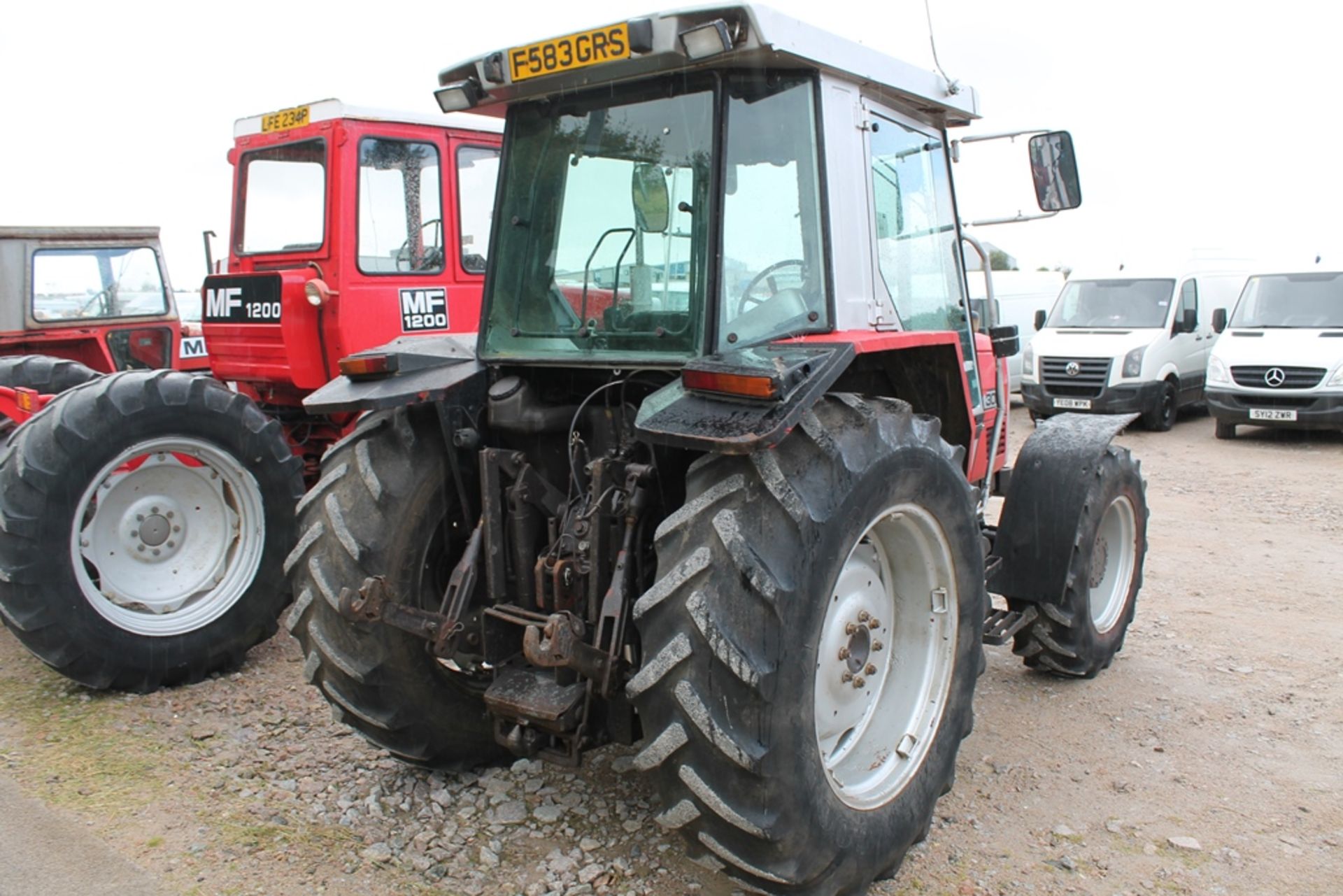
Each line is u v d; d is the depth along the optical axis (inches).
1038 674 180.5
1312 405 441.7
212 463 181.0
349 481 126.7
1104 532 179.0
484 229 281.4
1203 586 235.9
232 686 177.0
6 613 160.7
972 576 123.3
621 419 123.9
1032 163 153.5
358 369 126.6
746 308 114.3
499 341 129.2
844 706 114.7
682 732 94.0
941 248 151.2
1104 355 495.8
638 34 106.2
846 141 122.4
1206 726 158.4
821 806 99.5
